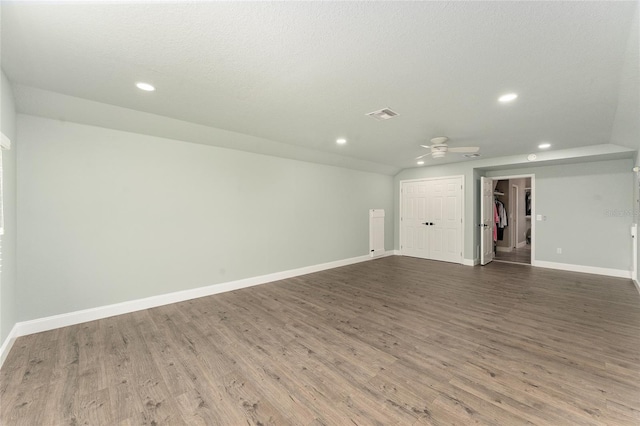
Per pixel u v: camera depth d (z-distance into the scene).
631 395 1.84
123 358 2.35
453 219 6.33
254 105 2.82
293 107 2.87
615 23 1.53
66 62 2.01
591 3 1.39
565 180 5.45
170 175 3.72
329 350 2.48
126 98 2.66
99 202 3.20
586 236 5.24
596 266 5.14
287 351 2.46
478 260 6.23
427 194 6.78
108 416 1.70
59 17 1.50
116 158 3.31
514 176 6.15
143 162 3.51
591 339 2.62
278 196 4.94
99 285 3.21
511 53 1.86
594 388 1.92
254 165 4.59
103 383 2.02
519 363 2.24
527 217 9.16
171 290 3.73
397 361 2.29
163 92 2.52
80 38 1.71
